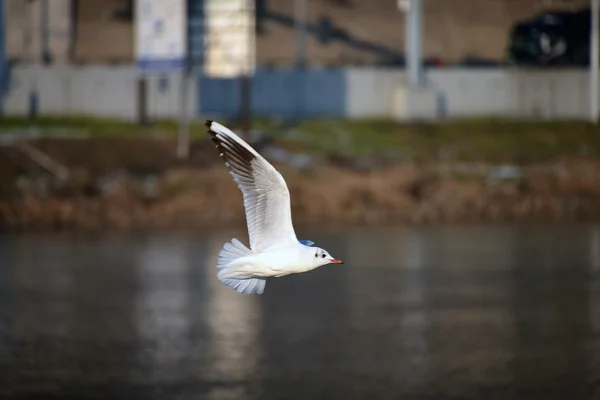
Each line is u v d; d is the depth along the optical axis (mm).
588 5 66562
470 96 59625
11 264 39406
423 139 54719
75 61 61969
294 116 57688
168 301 34125
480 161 52531
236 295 35219
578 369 26906
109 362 27469
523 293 34875
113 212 46781
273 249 14188
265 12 67688
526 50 63188
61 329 30578
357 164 51031
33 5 60250
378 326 30766
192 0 52406
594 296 34562
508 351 28391
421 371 26641
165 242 43812
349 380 26062
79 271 38312
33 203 47125
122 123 55375
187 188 48094
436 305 33281
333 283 36938
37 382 25984
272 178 14023
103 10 67500
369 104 58969
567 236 45312
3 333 30094
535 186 50344
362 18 69625
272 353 28188
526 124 57844
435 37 69812
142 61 50156
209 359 27703
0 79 56375
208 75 56188
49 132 53312
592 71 59812
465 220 48375
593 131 57469
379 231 46094
